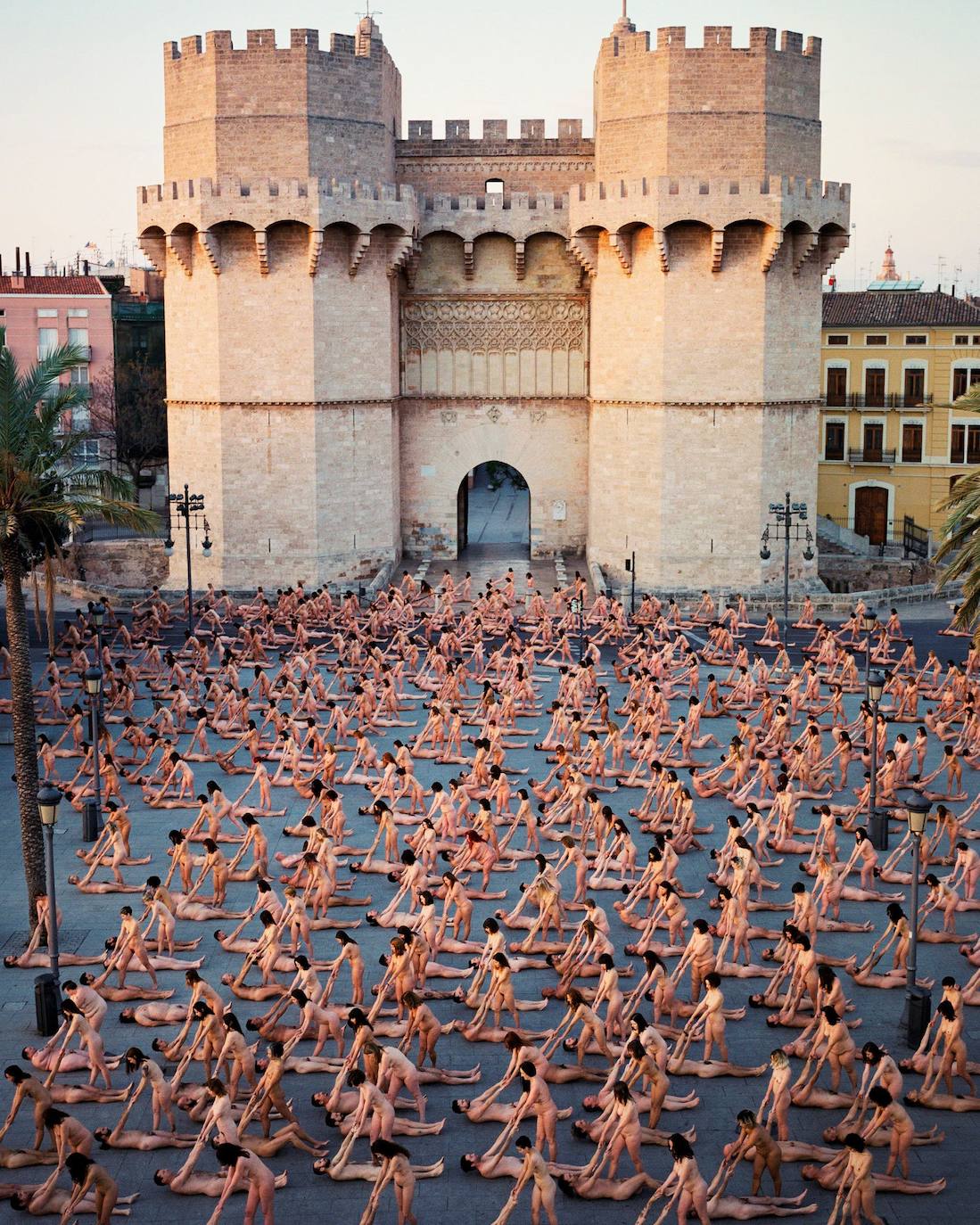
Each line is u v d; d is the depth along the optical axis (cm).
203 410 6769
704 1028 2569
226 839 3569
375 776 4097
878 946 2931
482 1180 2148
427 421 7469
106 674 4809
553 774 3869
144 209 6725
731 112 6347
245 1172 1980
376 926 3066
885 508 8794
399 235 6838
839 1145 2225
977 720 4250
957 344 8538
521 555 7788
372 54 6656
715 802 3922
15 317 9912
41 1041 2584
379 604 6044
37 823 2978
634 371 6688
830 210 6538
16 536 3034
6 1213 2081
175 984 2792
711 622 5950
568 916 3131
